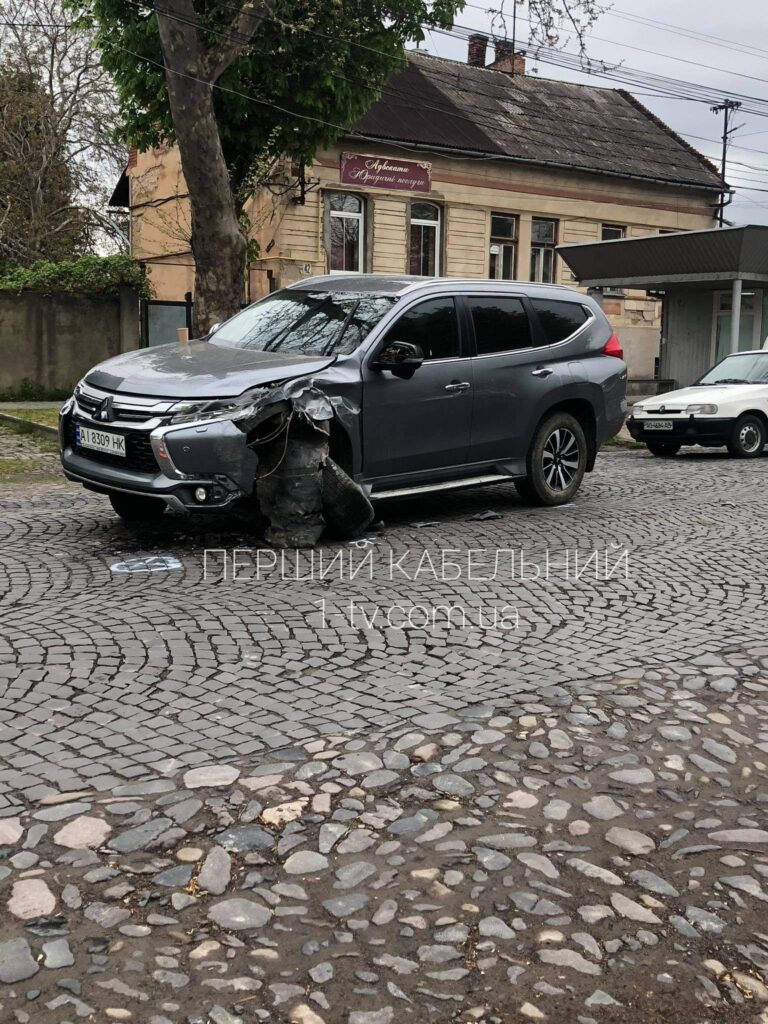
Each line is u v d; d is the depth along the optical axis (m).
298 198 23.53
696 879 3.11
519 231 28.06
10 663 4.71
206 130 13.61
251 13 13.91
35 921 2.76
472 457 8.50
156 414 6.62
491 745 4.00
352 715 4.25
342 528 7.48
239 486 6.69
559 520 8.71
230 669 4.76
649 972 2.66
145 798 3.45
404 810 3.45
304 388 6.96
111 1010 2.43
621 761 3.92
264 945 2.70
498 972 2.63
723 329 26.20
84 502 9.11
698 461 14.55
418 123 26.25
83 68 29.36
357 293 8.27
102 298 21.16
